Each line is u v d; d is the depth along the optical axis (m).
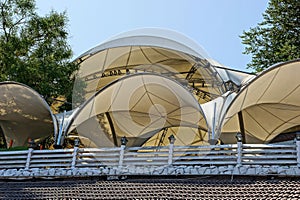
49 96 18.86
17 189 12.13
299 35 25.72
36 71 18.25
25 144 19.61
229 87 18.30
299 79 13.99
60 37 20.09
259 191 10.62
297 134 11.90
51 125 18.66
